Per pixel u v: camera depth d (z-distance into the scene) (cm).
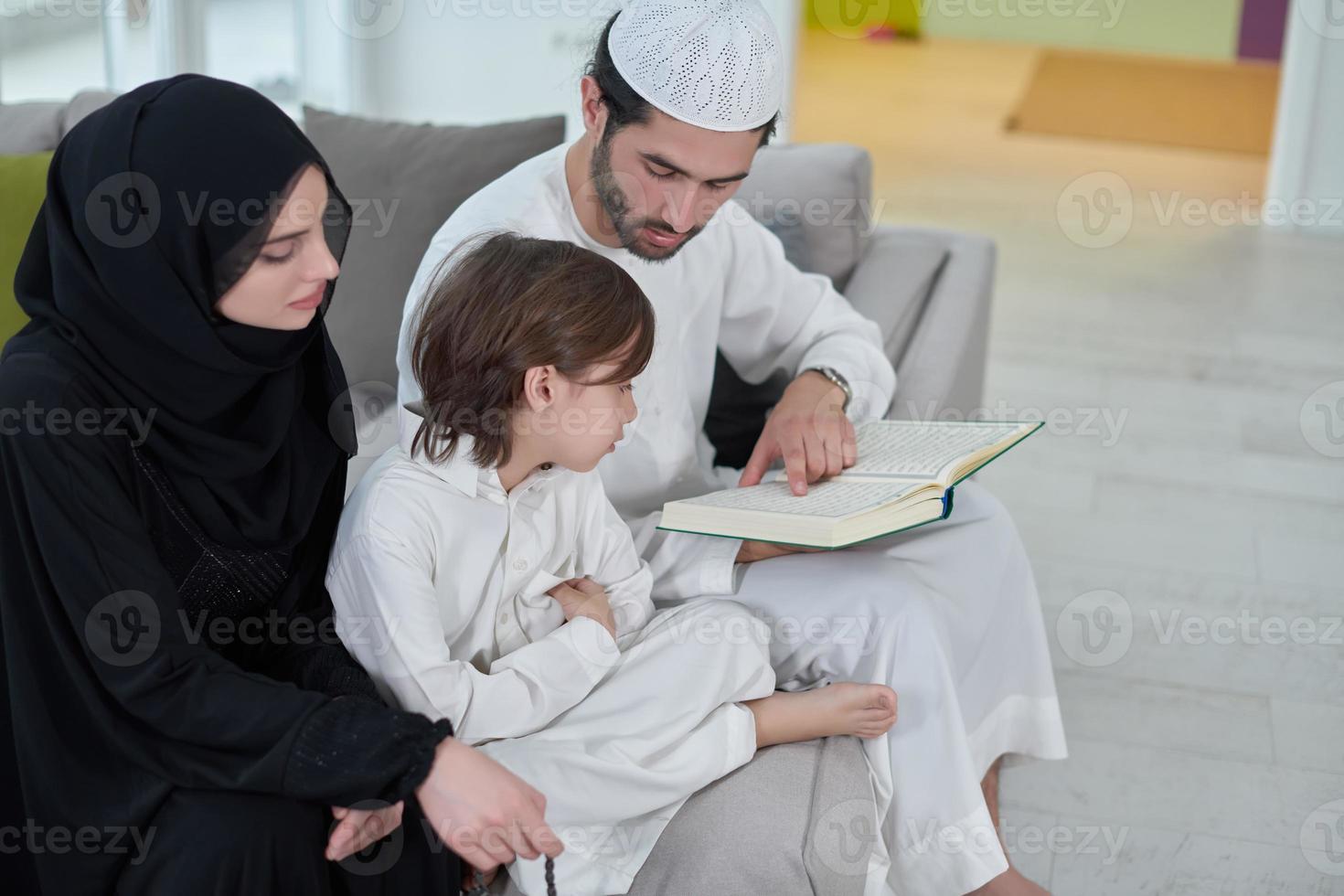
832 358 185
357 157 224
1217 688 224
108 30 338
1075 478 303
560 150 173
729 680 147
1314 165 486
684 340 180
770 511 149
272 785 121
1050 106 682
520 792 123
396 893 134
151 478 133
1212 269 450
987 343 246
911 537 169
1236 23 812
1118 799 197
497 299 135
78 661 127
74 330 127
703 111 147
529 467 145
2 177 208
